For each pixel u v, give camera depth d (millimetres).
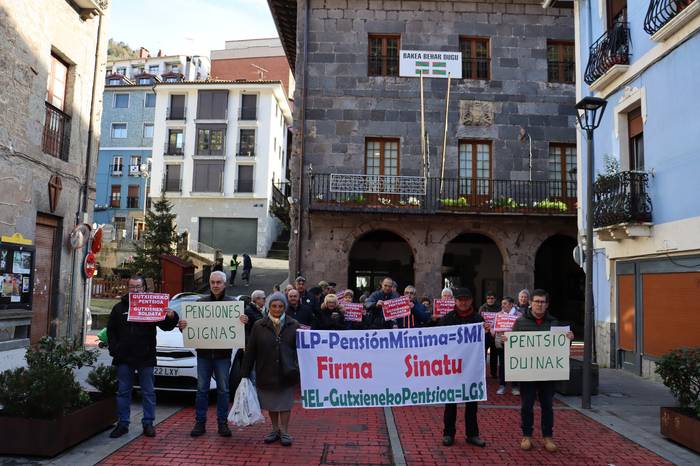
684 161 10430
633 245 12094
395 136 18969
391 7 19328
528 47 19484
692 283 10312
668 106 11000
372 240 22406
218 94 44906
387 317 8836
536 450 6512
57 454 5871
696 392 6797
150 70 61219
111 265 32312
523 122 19266
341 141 18891
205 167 44344
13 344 9125
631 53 12438
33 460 5699
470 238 22250
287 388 6461
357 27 19250
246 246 43531
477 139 19188
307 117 18969
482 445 6582
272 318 6543
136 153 48969
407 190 18453
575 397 9664
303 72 18969
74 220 13211
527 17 19531
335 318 9133
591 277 9133
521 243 18703
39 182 11602
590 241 9250
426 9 19391
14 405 5906
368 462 5965
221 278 6980
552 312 22922
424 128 18812
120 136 49344
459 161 19172
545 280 23172
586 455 6336
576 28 15141
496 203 18203
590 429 7523
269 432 7070
